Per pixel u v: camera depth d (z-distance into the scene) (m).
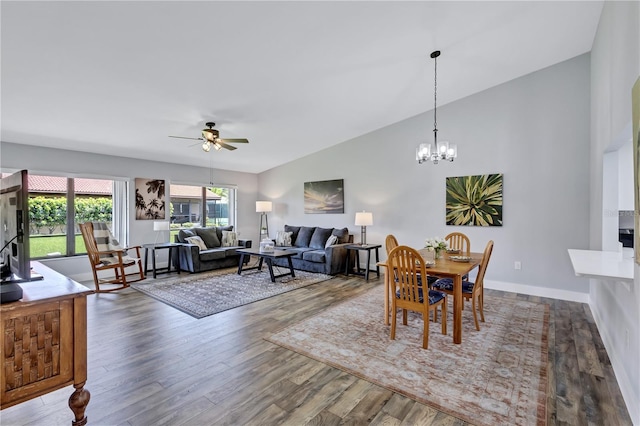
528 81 4.36
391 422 1.79
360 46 3.23
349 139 6.26
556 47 3.77
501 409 1.90
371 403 1.96
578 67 4.01
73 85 3.23
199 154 6.09
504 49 3.70
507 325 3.23
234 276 5.57
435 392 2.07
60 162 4.98
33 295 1.65
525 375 2.28
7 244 1.91
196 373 2.31
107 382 2.19
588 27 3.38
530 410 1.89
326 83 3.91
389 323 3.29
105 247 4.90
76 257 5.20
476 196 4.76
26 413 1.89
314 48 3.13
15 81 3.04
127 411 1.88
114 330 3.11
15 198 1.75
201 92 3.67
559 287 4.18
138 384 2.16
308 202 6.97
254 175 8.02
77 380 1.72
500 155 4.59
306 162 7.01
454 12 2.91
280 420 1.80
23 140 4.51
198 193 7.13
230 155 6.41
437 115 5.14
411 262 2.79
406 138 5.50
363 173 6.07
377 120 5.45
